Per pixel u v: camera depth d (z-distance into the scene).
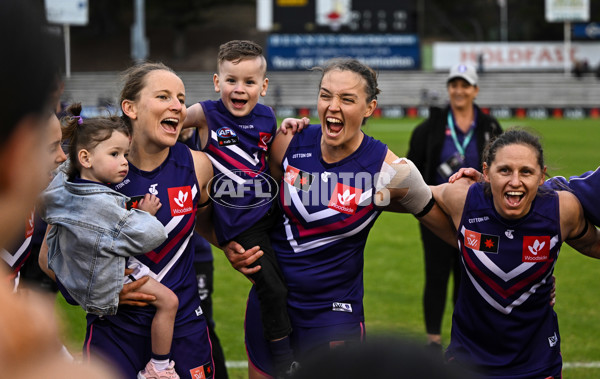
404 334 0.94
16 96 0.92
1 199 0.97
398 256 9.25
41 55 0.92
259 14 40.47
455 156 5.45
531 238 3.41
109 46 51.31
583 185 3.50
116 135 3.27
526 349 3.52
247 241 3.68
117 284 3.21
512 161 3.28
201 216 3.86
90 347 3.39
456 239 3.76
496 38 56.09
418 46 41.16
